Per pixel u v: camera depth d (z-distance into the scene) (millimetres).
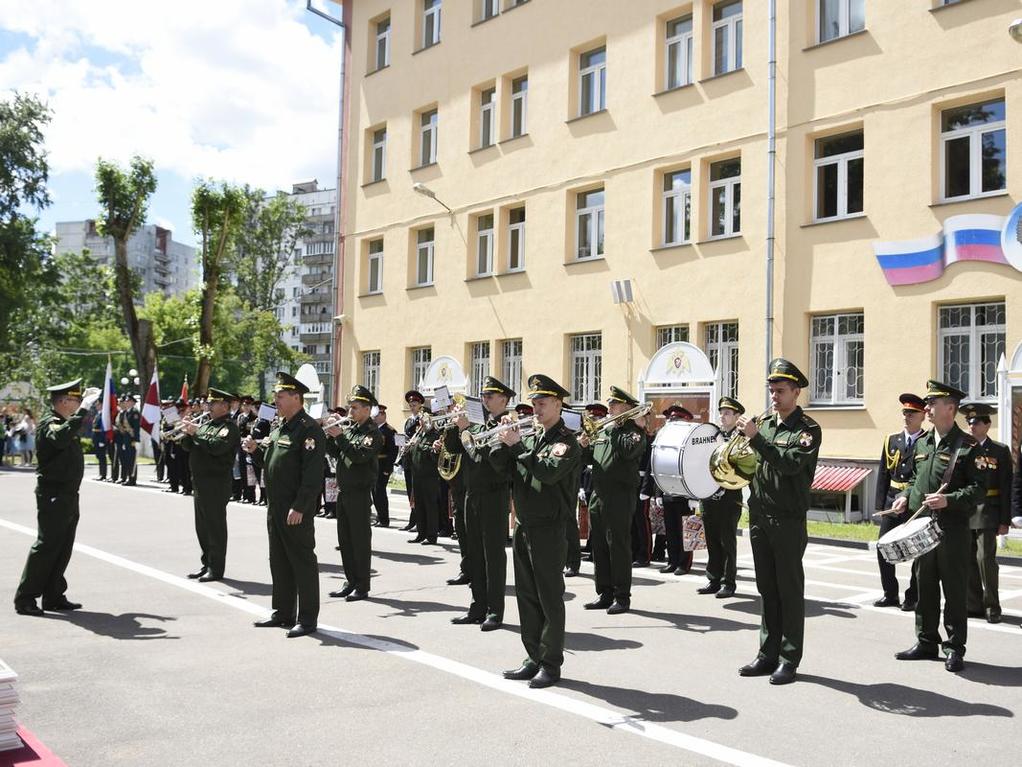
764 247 17344
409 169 25375
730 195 18422
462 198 23734
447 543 13422
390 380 25609
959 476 6617
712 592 9656
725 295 17922
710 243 18219
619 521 8609
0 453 33875
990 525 8141
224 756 4680
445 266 24156
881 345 15680
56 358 65375
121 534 13383
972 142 15203
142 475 26984
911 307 15359
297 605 7746
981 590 8422
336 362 27453
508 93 22953
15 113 37906
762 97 17531
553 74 21578
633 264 19578
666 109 19156
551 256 21359
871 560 12031
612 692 5867
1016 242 14141
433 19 25344
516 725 5191
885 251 15664
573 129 21016
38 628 7566
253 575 10164
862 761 4684
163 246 143625
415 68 25406
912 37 15617
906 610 8680
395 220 25812
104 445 24094
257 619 7969
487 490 7770
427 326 24578
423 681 6066
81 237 136625
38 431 8172
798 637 6160
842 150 16844
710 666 6562
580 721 5273
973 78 14883
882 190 15836
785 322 16953
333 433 9109
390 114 26172
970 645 7281
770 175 17219
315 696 5719
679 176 19266
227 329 58969
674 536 11047
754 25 17719
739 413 10609
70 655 6703
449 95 24312
